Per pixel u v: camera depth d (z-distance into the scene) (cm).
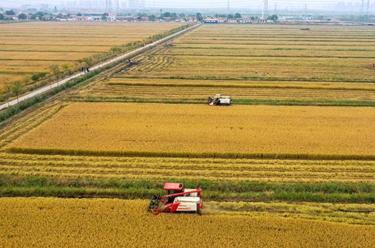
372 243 2183
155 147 3528
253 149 3484
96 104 5091
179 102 5241
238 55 9981
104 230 2292
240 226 2345
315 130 4031
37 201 2617
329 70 7875
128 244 2158
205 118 4447
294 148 3509
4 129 4138
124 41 13588
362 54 10325
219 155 3406
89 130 4009
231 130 4022
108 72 7538
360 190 2842
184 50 10881
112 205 2577
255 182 2930
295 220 2408
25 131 4066
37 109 4909
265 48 11519
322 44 12744
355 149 3491
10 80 6662
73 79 6606
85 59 7988
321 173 3092
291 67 8225
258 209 2616
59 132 3941
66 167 3194
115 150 3453
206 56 9750
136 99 5369
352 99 5447
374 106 5066
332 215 2544
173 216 2455
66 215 2447
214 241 2189
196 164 3244
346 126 4169
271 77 6994
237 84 6328
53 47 11731
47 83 6475
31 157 3394
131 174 3089
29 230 2286
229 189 2856
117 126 4144
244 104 5191
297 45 12400
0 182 2923
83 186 2909
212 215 2494
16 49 11194
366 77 7106
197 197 2533
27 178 2978
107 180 2969
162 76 7062
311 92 5903
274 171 3134
